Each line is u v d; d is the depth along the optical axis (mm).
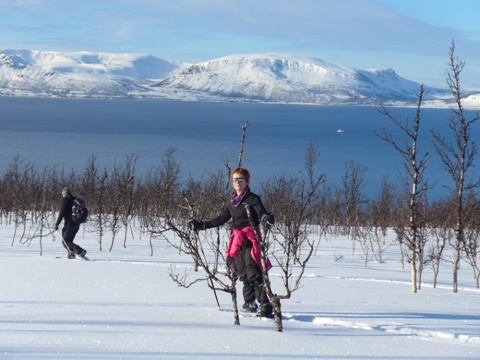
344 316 6746
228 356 4551
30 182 36219
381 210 26547
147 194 29172
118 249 18547
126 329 5320
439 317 7074
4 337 4812
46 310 6184
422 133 194875
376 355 4910
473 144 11875
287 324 6145
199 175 81750
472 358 4988
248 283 6723
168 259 15227
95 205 25219
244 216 6699
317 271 14000
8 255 13703
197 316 6273
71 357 4258
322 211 29531
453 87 11586
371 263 17969
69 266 11305
